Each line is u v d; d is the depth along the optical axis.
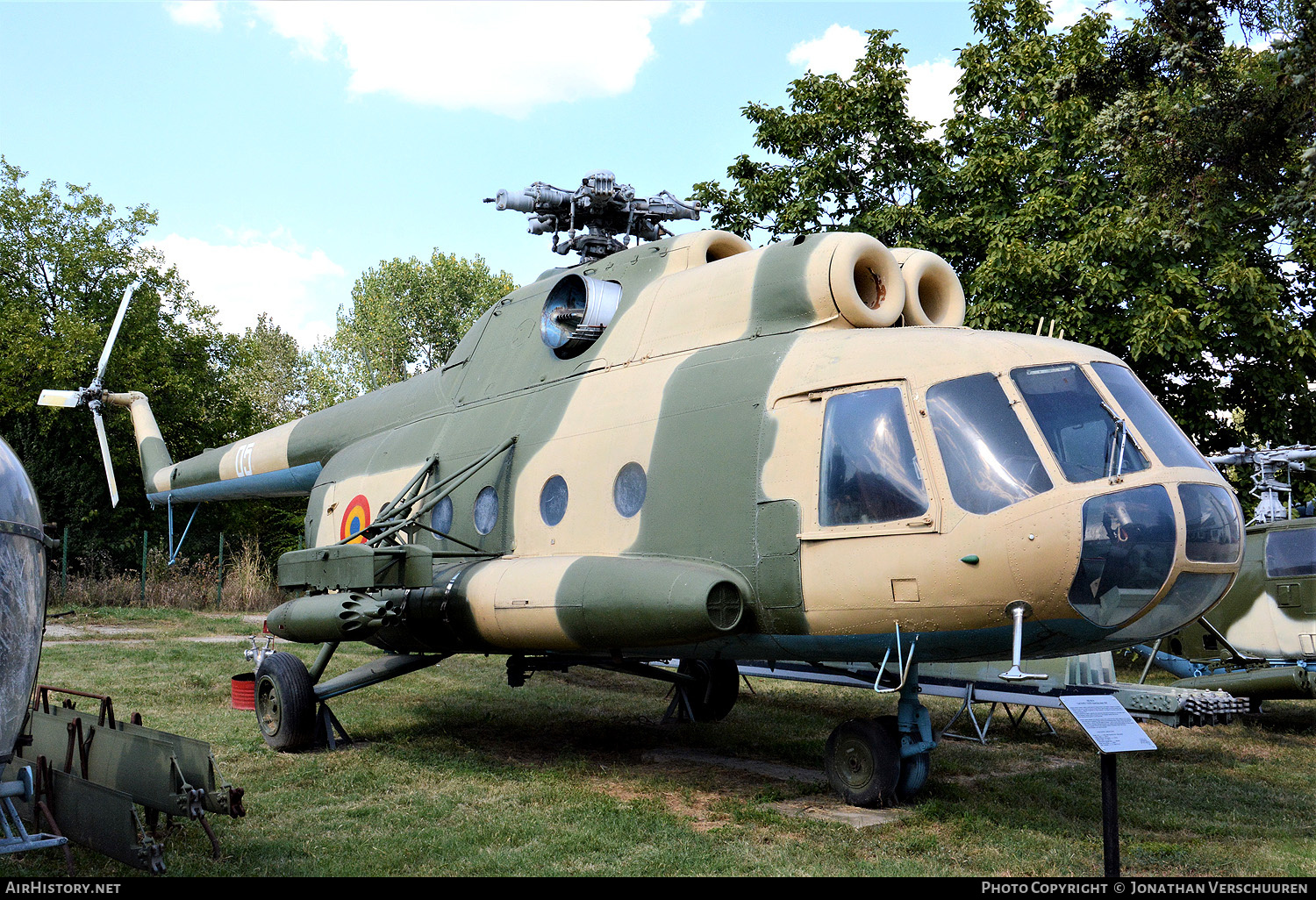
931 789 7.18
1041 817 6.47
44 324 30.20
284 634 8.73
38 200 30.80
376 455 10.32
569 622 6.72
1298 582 10.98
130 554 29.48
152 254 32.59
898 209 16.42
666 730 9.84
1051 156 16.14
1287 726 10.52
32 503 4.96
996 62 17.83
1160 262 14.22
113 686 11.77
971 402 5.88
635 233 10.16
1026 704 9.02
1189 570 5.61
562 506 7.68
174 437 32.53
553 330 8.55
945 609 5.66
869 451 5.98
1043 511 5.43
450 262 55.28
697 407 6.93
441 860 5.46
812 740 9.20
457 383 9.94
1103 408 5.90
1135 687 8.57
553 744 9.04
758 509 6.33
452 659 15.51
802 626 6.22
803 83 18.00
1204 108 10.31
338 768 7.77
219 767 7.79
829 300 6.81
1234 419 15.95
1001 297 14.94
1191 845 5.93
